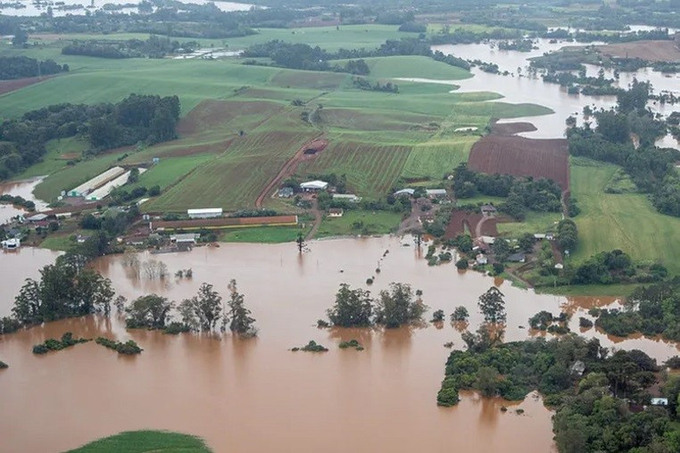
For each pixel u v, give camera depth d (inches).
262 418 7037.4
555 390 7303.2
